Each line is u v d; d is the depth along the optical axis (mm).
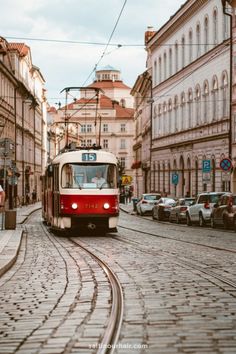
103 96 152625
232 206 33875
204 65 56062
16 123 77500
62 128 147500
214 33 53938
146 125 88125
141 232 32906
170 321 9359
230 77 48188
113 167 29031
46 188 37812
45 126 126062
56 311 10492
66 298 11812
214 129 53000
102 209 28578
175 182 52938
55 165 30328
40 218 50938
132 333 8586
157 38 74625
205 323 9180
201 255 19562
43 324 9430
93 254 20359
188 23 61844
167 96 70500
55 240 27188
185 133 62500
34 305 11148
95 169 28875
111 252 21047
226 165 38312
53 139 142125
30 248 23328
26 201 84000
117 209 29047
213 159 53188
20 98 82688
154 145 77812
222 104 51250
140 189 99562
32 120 100125
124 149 151250
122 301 11188
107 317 9805
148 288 12734
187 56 62344
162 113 73250
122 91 157000
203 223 38281
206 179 40000
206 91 55656
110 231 30312
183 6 61812
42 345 8047
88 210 28469
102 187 28688
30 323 9539
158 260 18156
